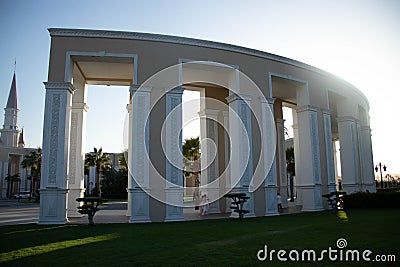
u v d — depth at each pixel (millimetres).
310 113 15781
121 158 38188
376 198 15500
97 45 12188
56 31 11992
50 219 11023
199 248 6504
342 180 18703
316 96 16406
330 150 16453
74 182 14172
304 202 15469
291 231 8531
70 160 14320
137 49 12445
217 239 7539
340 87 18281
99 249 6574
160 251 6289
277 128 19156
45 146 11328
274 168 14047
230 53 13828
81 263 5488
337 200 15602
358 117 20234
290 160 31891
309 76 16281
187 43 13039
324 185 15859
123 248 6637
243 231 8766
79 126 14672
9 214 16484
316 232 8250
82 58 12320
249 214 13016
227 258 5648
